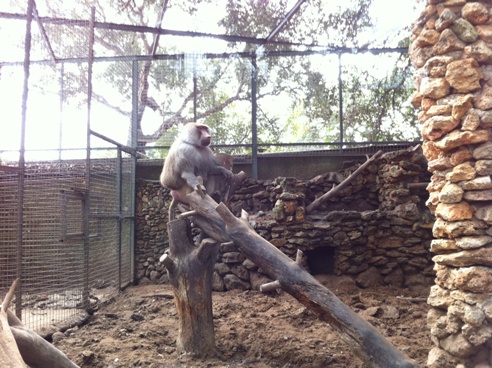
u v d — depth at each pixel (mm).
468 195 3363
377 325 5547
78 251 7156
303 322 5656
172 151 5477
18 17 7457
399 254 7844
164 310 6668
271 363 4508
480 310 3158
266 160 9516
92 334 5520
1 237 7289
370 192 8883
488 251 3258
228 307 6543
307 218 8078
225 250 7945
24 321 5707
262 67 9375
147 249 9320
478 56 3471
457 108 3463
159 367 4344
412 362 3533
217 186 5711
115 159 8641
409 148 8516
